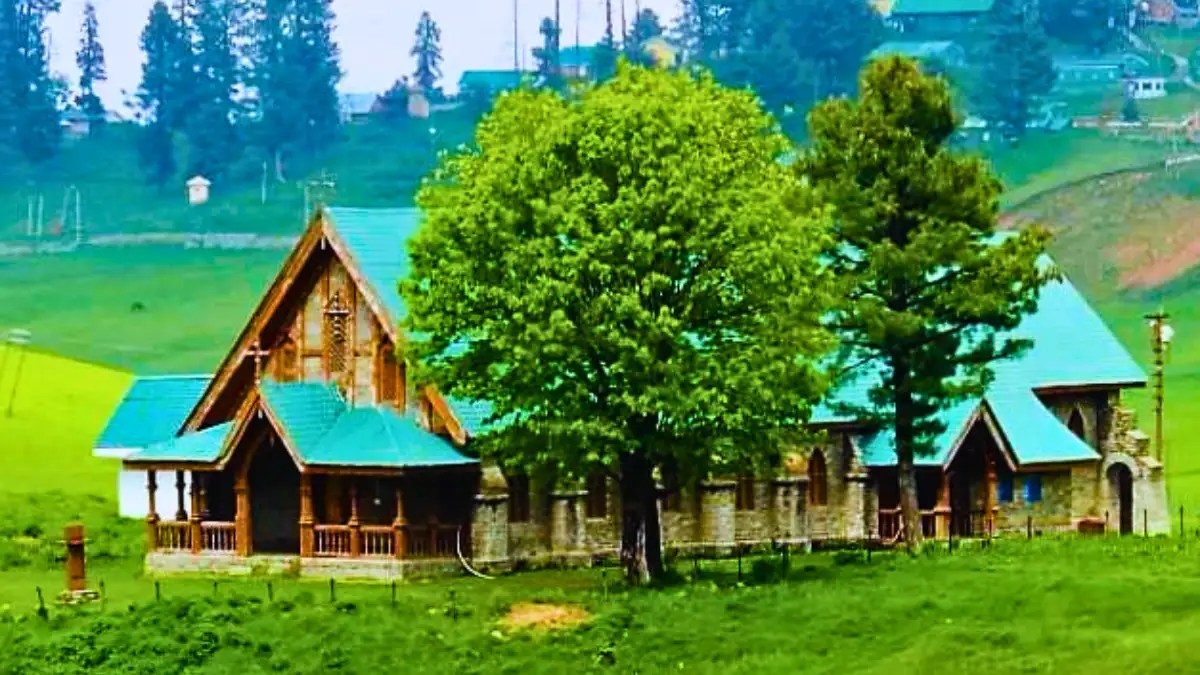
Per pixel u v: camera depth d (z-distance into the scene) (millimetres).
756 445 151750
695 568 159625
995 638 131500
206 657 136000
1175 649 124875
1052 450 190000
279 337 171125
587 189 148250
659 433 151125
